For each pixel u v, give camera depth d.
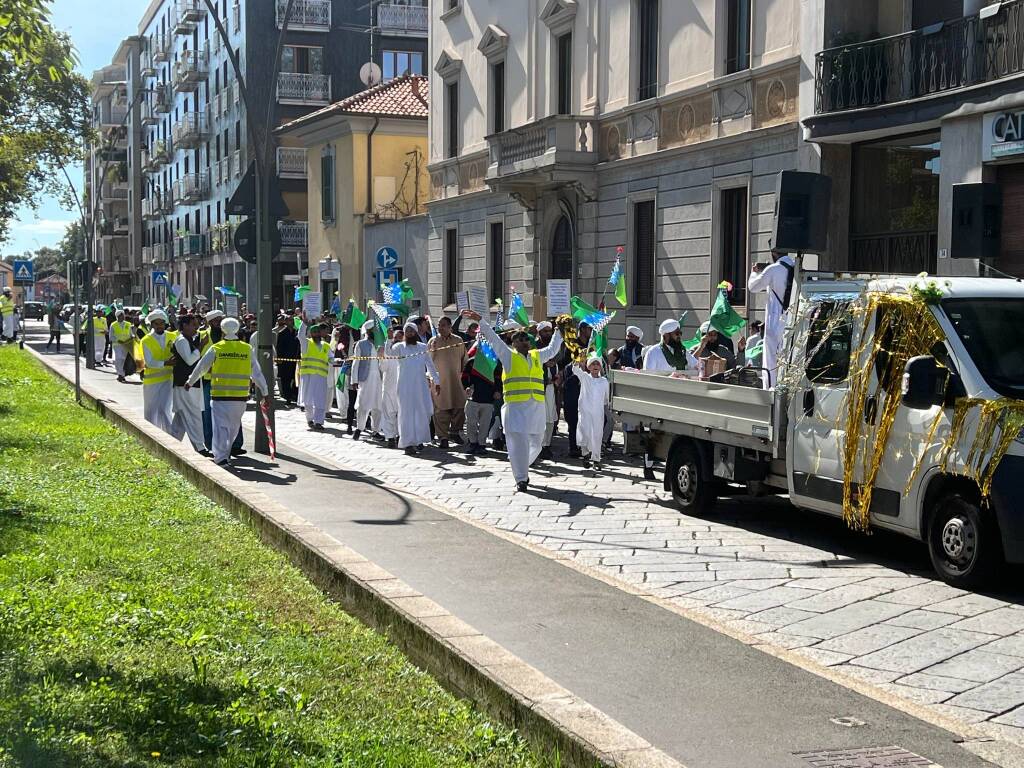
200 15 71.00
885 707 6.16
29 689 5.53
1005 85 16.31
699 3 23.56
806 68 20.36
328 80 59.28
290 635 7.03
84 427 18.20
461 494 14.12
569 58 29.09
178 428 17.97
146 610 7.18
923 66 18.00
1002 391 8.95
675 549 10.69
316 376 22.28
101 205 104.69
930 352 9.46
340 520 11.86
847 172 20.39
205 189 71.25
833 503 10.38
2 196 42.97
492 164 30.47
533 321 30.62
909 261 19.09
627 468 16.81
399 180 45.62
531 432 14.56
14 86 24.45
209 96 69.88
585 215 27.97
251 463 16.70
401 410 18.56
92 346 36.72
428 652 6.45
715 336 16.61
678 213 24.50
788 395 10.92
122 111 102.25
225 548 9.41
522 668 5.83
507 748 5.21
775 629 7.93
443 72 36.31
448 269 37.06
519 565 9.70
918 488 9.38
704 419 12.04
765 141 21.70
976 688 6.66
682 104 24.28
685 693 6.36
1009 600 8.66
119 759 4.77
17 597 7.22
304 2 58.72
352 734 5.32
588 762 4.75
